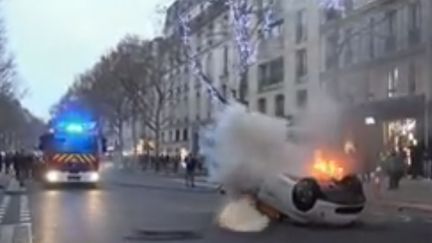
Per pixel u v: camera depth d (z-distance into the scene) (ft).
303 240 48.16
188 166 128.06
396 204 77.36
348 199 55.47
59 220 62.28
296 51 126.82
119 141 273.95
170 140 264.93
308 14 124.36
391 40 113.39
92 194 101.65
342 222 55.62
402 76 112.37
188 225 58.03
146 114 239.09
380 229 54.80
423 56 111.24
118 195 99.60
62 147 120.98
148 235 51.29
